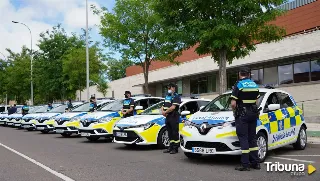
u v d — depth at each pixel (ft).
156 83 108.47
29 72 121.08
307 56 61.62
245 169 23.18
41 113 62.75
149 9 61.21
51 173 23.67
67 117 49.96
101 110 44.52
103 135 40.75
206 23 39.86
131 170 24.08
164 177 21.72
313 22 65.05
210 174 22.34
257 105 25.20
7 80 138.92
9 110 84.23
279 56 67.46
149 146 36.99
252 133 23.54
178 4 41.96
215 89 84.64
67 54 99.04
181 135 26.48
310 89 60.95
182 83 97.71
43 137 51.03
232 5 39.24
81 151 34.22
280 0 41.01
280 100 29.45
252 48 45.21
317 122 57.31
